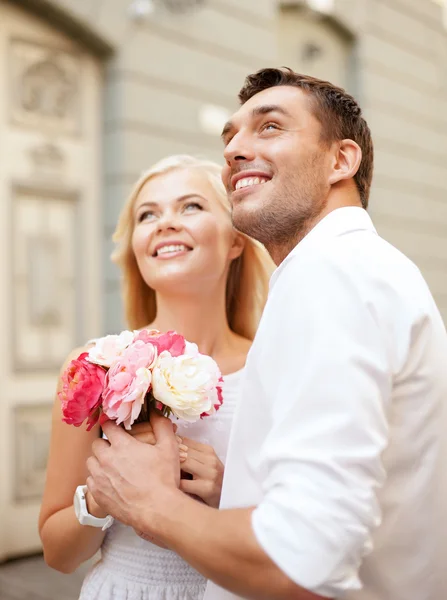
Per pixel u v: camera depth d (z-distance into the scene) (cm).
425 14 609
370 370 86
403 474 94
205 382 114
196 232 150
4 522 361
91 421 113
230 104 451
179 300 154
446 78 635
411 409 92
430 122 614
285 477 82
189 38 428
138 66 404
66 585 332
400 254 103
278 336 92
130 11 399
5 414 363
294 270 95
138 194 159
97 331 403
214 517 90
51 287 385
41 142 381
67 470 135
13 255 370
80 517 125
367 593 95
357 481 80
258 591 83
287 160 109
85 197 399
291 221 111
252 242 168
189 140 428
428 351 94
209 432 142
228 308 175
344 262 92
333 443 81
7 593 321
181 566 135
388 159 564
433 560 95
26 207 377
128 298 171
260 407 97
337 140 113
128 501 99
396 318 91
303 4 502
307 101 112
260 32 470
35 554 374
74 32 390
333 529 79
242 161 113
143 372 110
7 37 370
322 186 111
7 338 365
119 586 135
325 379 84
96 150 404
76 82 395
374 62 555
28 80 378
